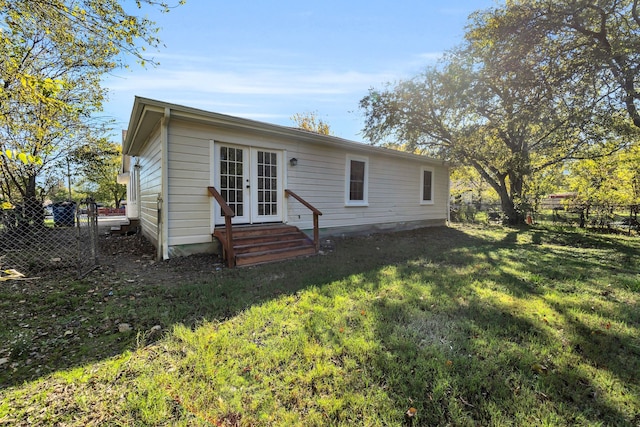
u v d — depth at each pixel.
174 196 5.52
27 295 3.63
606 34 7.72
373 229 9.64
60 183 11.41
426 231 10.62
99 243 7.75
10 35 5.64
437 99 12.17
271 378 2.05
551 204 19.31
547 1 7.91
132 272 4.73
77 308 3.28
